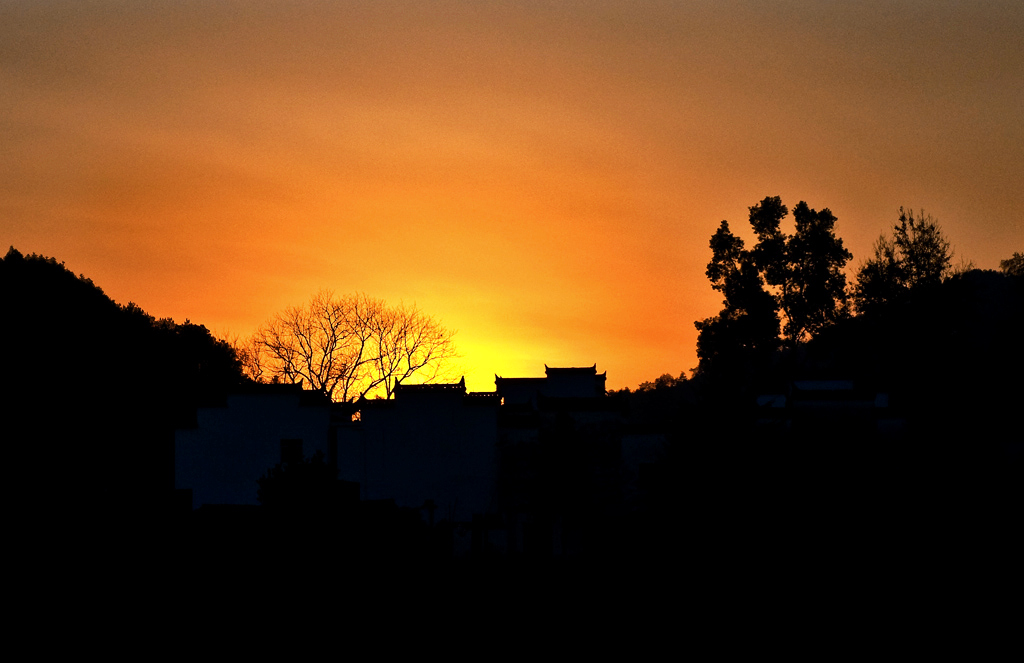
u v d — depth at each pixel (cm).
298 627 2988
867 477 4591
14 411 7219
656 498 3869
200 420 5272
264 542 3578
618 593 3681
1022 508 4272
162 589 3250
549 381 6372
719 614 3241
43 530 3822
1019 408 5822
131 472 6850
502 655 2809
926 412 5678
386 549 3716
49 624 2873
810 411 5856
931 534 3922
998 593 3238
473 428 5197
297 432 5228
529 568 4375
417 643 2923
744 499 3681
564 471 4881
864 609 3164
